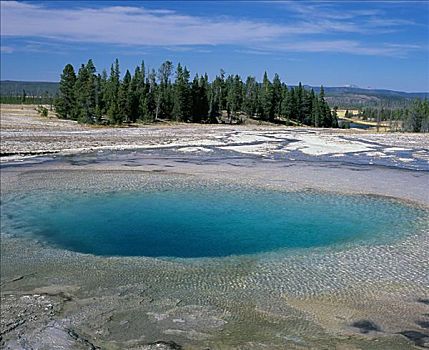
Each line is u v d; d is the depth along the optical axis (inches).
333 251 732.7
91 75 3253.0
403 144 2242.9
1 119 3011.8
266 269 661.9
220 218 918.4
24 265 684.1
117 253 733.9
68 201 1045.2
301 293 583.5
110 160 1630.2
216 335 489.1
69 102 3329.2
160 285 612.1
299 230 842.2
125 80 3649.1
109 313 535.8
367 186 1203.9
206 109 3826.3
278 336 486.6
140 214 948.6
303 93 4372.5
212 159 1672.0
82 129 2701.8
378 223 880.3
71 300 569.6
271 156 1766.7
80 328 503.2
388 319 518.9
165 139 2282.2
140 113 3398.1
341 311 536.7
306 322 513.7
